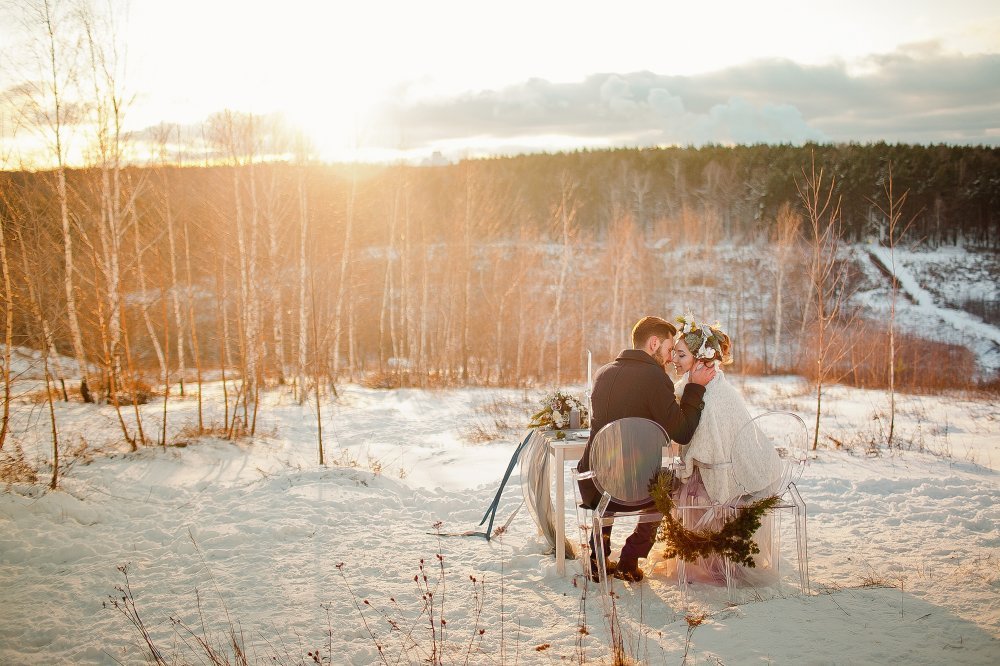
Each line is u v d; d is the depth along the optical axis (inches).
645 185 2719.0
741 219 2502.5
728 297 1738.4
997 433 381.4
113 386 345.4
